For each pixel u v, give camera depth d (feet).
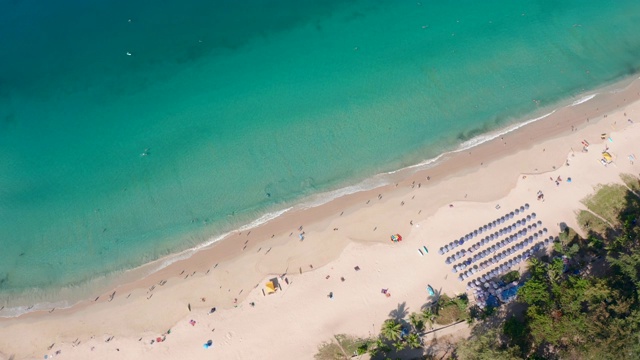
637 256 208.03
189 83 293.84
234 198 255.29
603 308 197.36
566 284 211.00
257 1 329.93
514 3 323.16
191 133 276.21
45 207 257.75
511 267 231.50
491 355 193.47
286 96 286.87
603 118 271.69
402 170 260.42
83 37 311.88
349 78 292.61
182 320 223.30
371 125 275.39
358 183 257.34
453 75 292.61
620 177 252.01
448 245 236.02
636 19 314.14
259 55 304.09
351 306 224.53
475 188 251.60
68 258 242.78
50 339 221.25
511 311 221.66
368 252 236.02
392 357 213.25
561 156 259.39
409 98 284.41
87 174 266.16
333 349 216.74
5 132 280.31
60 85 294.05
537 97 283.18
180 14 322.96
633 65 293.84
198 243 243.60
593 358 191.62
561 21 314.14
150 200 257.14
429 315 215.92
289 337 219.61
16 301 231.91
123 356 217.15
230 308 225.56
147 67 300.81
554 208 245.04
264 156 266.98
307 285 229.25
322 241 239.30
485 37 307.78
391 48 304.50
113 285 234.38
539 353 211.20
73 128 280.92
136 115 283.59
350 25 316.19
